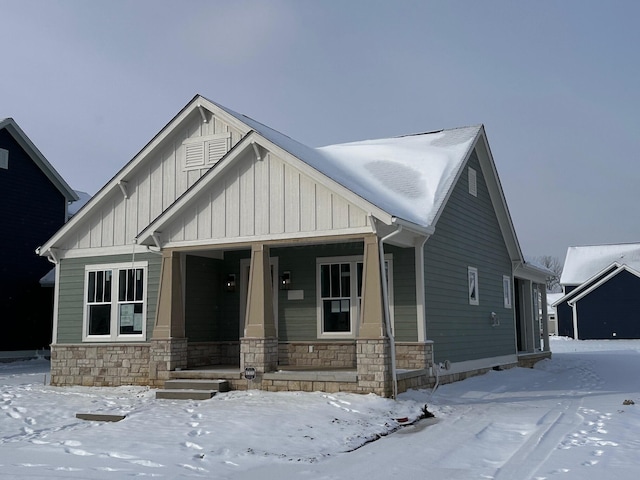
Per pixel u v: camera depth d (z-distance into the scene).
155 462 7.71
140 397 13.38
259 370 13.18
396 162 17.28
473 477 6.87
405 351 13.99
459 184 17.06
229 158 13.71
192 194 14.01
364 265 12.48
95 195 16.28
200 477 7.03
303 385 12.75
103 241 16.33
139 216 16.19
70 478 6.96
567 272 56.00
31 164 24.98
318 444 8.67
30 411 11.99
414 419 10.80
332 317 15.26
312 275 15.50
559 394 14.10
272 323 13.54
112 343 15.50
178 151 16.33
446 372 14.98
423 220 13.80
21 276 24.17
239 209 13.79
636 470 6.87
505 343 19.95
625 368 20.70
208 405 11.86
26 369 21.20
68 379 15.81
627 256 55.88
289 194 13.34
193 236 14.20
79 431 9.93
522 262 21.11
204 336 15.91
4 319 23.42
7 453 8.34
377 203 12.77
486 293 18.61
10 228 23.88
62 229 16.45
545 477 6.66
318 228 12.97
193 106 16.06
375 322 12.22
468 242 17.44
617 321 48.06
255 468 7.48
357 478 6.98
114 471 7.29
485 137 18.73
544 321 25.27
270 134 15.87
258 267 13.47
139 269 15.78
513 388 15.38
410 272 14.13
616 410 11.18
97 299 16.12
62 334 16.33
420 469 7.34
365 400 11.66
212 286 16.36
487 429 9.77
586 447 8.12
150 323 15.41
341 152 18.97
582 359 24.88
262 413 10.73
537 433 9.22
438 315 14.96
